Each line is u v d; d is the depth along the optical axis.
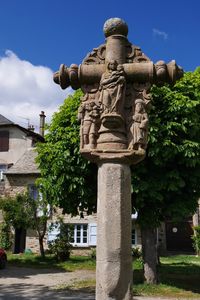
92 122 5.43
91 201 12.90
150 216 12.40
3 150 30.77
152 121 11.38
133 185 11.52
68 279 15.64
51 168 13.09
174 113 11.59
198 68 13.38
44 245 26.30
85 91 5.64
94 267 19.98
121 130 5.36
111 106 5.34
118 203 5.09
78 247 26.30
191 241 29.02
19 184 27.39
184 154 11.37
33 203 24.14
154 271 12.64
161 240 27.20
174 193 12.37
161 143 11.35
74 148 12.53
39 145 13.93
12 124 30.77
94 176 12.70
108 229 5.01
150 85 5.51
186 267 18.70
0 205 24.56
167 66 5.48
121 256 4.94
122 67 5.43
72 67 5.64
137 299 10.62
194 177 12.02
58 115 13.34
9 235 26.28
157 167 11.96
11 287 13.60
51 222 25.14
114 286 4.85
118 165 5.24
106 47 5.67
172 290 11.87
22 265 20.80
